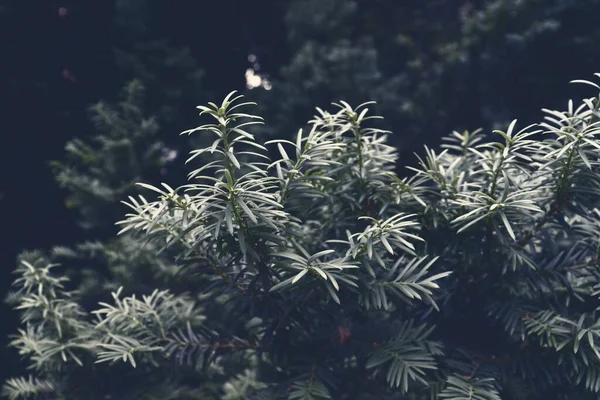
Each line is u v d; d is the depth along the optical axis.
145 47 7.41
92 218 6.69
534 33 7.05
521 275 4.17
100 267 7.23
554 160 3.60
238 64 8.69
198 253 4.12
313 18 7.63
